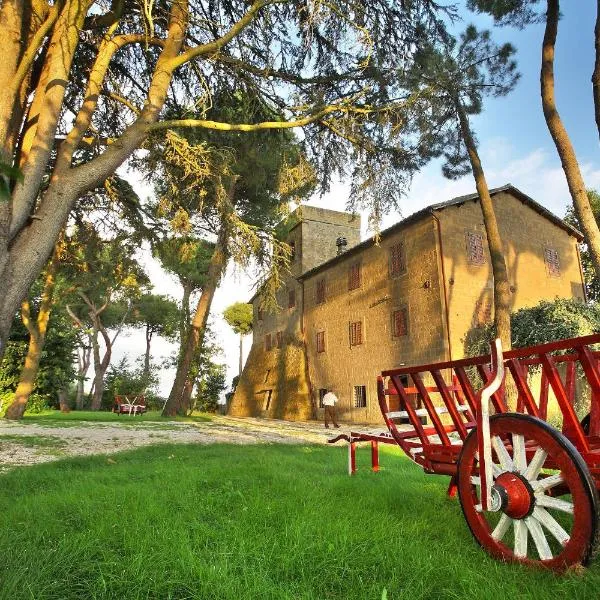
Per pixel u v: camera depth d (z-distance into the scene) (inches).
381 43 368.2
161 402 1612.9
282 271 513.3
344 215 1264.8
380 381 174.7
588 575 91.4
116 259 669.3
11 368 873.5
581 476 96.8
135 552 107.4
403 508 157.3
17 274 255.6
